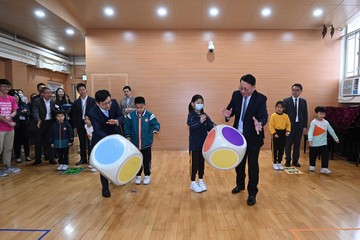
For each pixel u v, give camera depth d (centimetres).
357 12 472
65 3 453
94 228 224
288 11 470
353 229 220
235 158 245
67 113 479
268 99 571
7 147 392
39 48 685
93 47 568
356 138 455
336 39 561
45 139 478
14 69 608
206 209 262
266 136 580
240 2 435
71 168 426
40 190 321
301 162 464
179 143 581
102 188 302
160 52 569
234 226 226
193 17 500
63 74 878
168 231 218
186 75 571
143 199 290
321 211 256
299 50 566
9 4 395
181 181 356
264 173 392
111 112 296
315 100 570
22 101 473
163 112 577
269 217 243
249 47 567
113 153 227
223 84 571
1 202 283
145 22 528
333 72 566
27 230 221
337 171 404
